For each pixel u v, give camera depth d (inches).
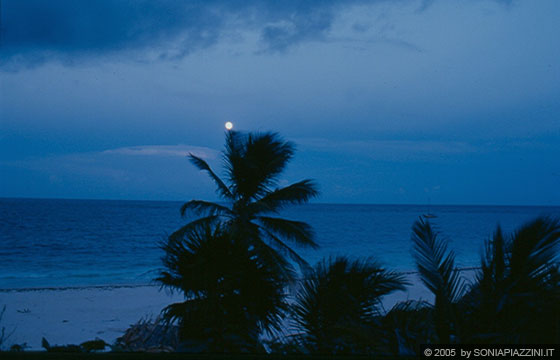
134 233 2496.3
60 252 1713.8
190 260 171.5
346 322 137.8
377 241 2299.5
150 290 869.8
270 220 402.0
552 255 130.7
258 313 169.2
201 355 81.7
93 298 773.9
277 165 404.8
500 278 134.6
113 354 78.4
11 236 2231.8
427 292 729.6
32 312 643.5
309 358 89.8
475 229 3324.3
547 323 118.6
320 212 7578.7
